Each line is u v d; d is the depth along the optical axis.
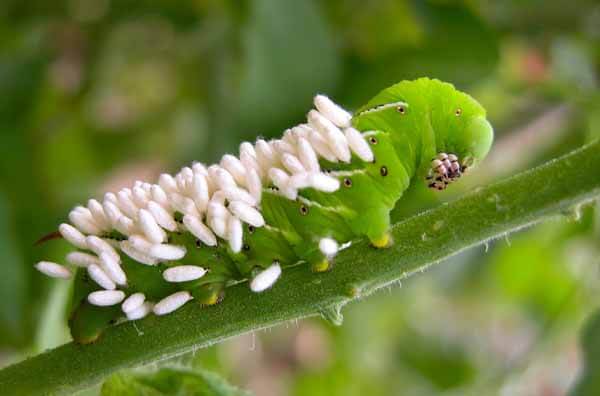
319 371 0.39
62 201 0.32
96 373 0.21
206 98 0.32
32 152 0.32
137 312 0.21
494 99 0.34
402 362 0.42
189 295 0.21
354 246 0.21
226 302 0.21
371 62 0.29
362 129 0.21
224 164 0.21
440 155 0.21
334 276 0.21
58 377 0.21
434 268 0.35
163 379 0.21
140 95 0.37
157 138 0.37
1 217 0.28
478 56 0.29
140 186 0.21
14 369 0.21
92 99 0.35
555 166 0.20
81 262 0.21
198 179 0.21
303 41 0.27
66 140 0.36
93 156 0.37
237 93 0.28
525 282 0.39
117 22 0.34
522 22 0.31
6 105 0.31
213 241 0.21
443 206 0.21
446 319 0.44
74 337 0.21
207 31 0.33
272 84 0.27
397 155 0.21
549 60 0.30
